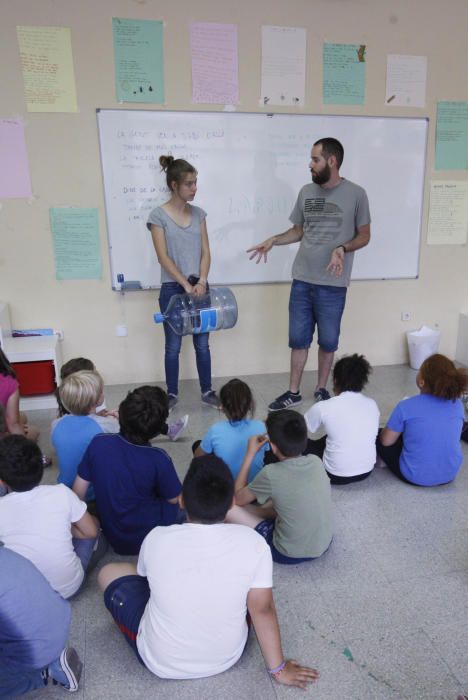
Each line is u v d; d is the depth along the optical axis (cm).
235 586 125
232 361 382
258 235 360
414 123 361
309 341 327
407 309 400
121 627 146
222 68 325
